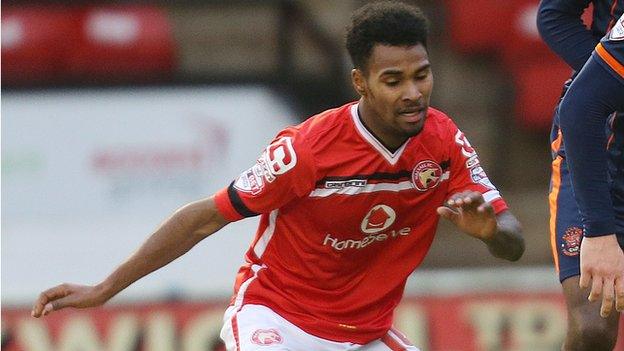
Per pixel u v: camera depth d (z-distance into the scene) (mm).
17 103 37500
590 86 15234
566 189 17859
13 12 41312
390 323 18484
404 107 16172
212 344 33281
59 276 35906
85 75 39469
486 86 43688
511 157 43062
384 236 17609
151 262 17516
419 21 16203
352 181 17031
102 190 36906
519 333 33531
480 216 15961
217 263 35469
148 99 37812
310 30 42156
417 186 17203
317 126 17156
